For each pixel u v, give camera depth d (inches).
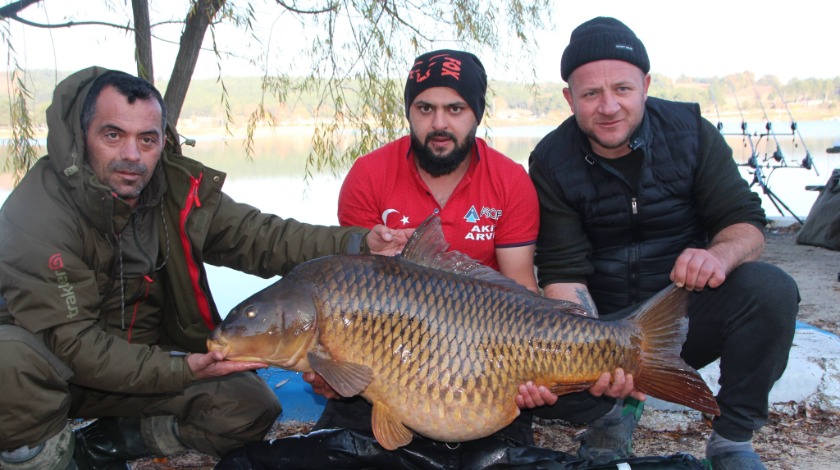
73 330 76.0
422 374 75.2
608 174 96.2
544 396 78.1
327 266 76.8
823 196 239.5
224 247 93.2
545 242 100.2
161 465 102.5
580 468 79.8
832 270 213.8
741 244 89.4
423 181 97.4
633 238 98.5
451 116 92.7
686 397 78.2
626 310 95.3
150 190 87.0
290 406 115.0
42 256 75.3
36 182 79.3
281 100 171.2
